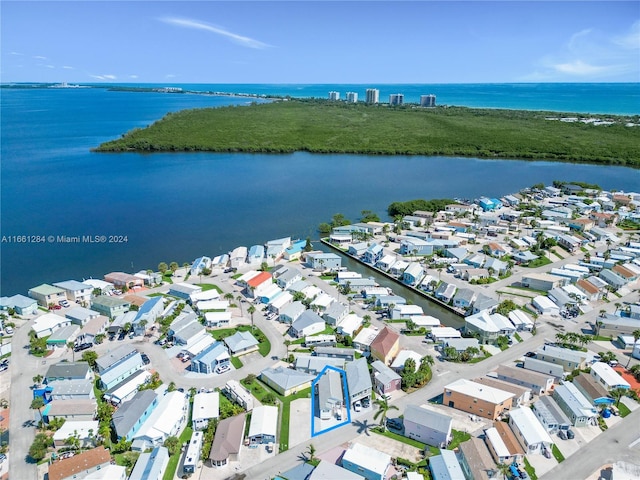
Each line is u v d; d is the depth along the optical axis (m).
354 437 84.62
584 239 185.12
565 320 128.50
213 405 90.69
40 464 78.69
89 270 165.75
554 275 152.25
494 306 131.50
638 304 132.38
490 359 110.00
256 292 138.12
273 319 128.50
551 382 98.31
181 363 108.25
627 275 151.00
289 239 185.88
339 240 191.75
